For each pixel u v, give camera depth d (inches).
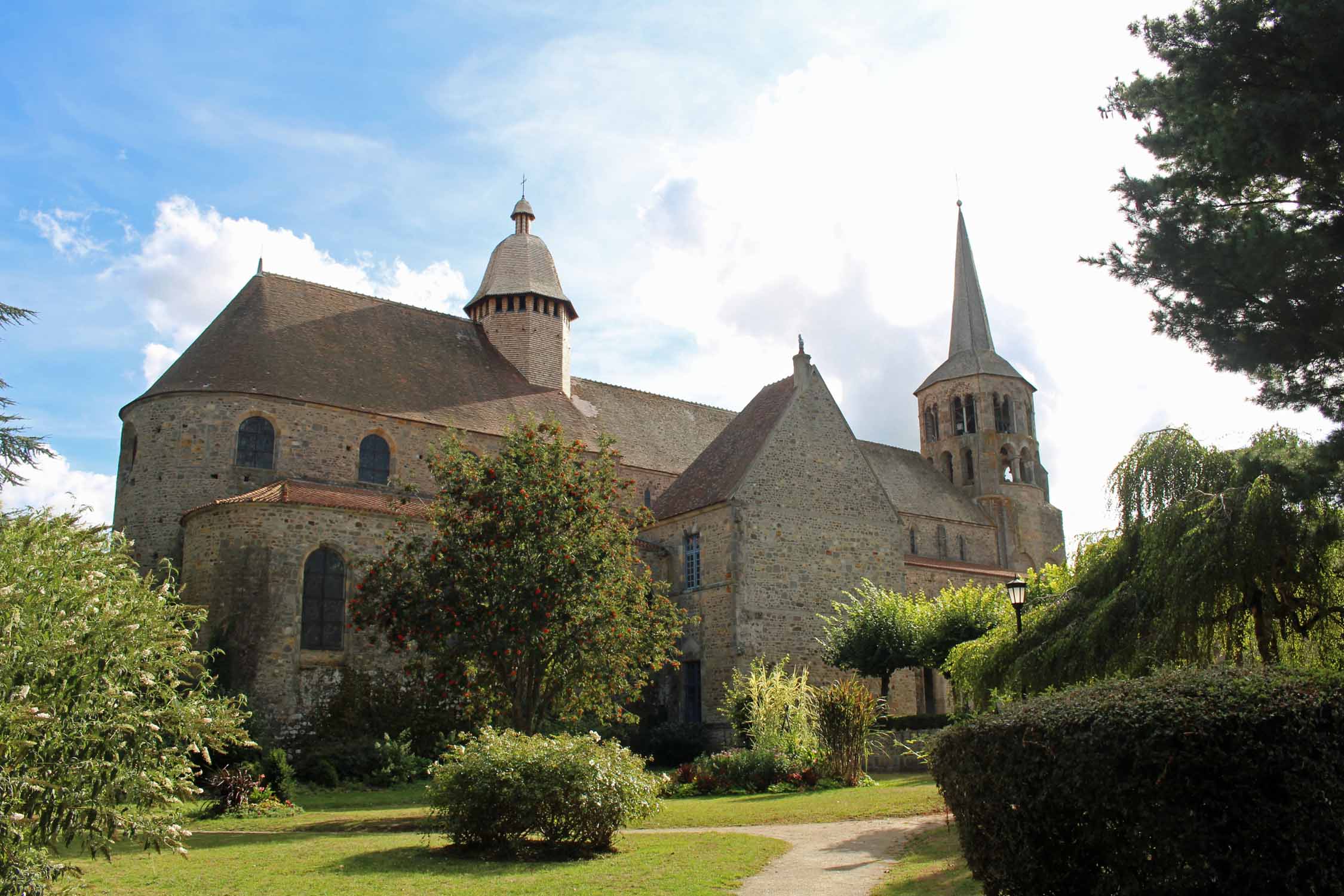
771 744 995.9
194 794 499.8
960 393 2294.5
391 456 1397.6
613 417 1756.9
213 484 1266.0
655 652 986.7
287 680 1095.6
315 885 482.9
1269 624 662.5
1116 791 301.4
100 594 469.4
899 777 1035.3
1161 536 693.3
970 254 2534.5
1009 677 800.9
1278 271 491.8
